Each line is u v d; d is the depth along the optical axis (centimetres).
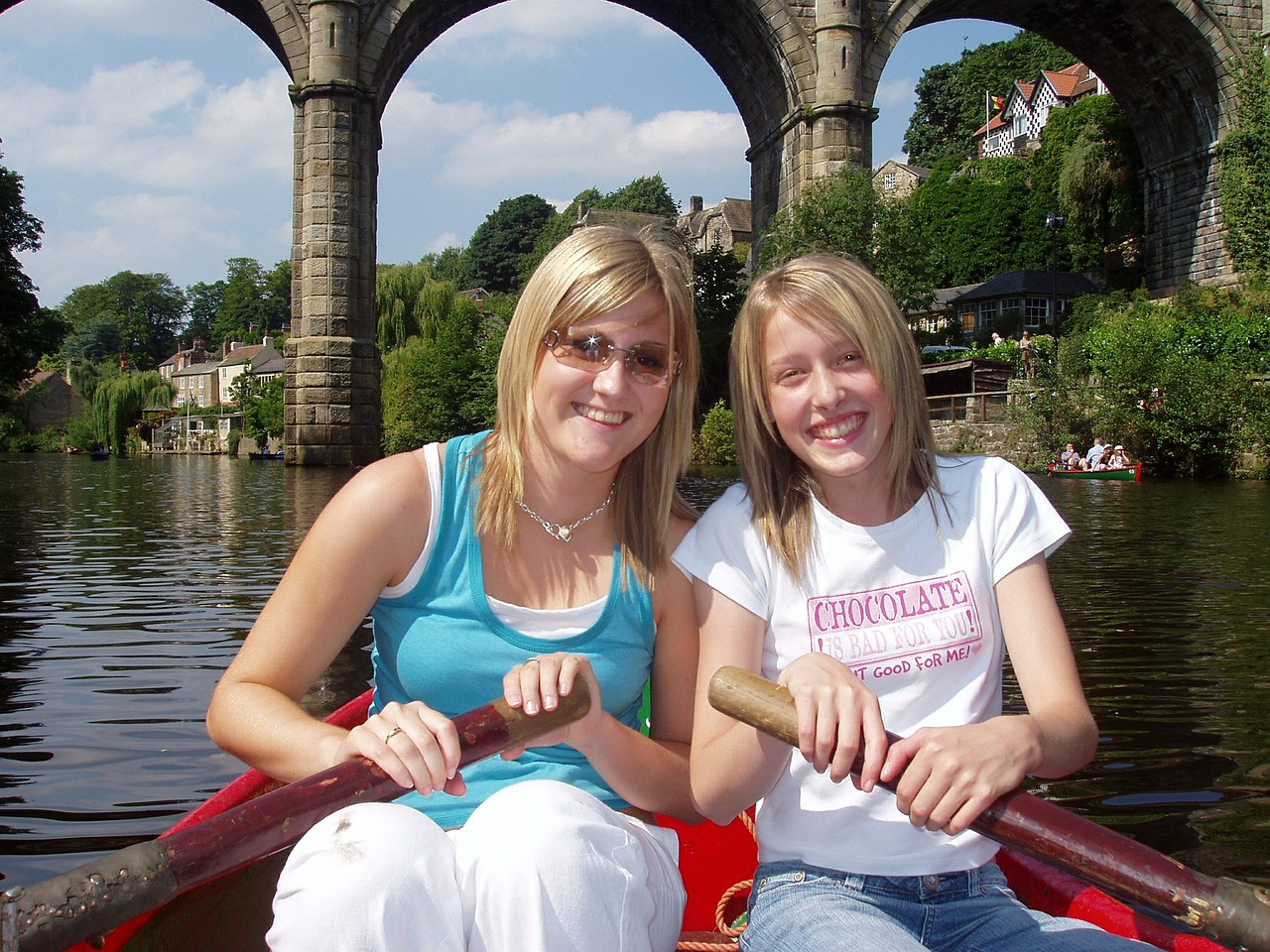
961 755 167
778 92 3128
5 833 388
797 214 3022
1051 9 3344
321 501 1898
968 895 203
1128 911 209
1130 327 2842
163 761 466
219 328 12219
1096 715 531
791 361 212
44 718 528
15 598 865
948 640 213
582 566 228
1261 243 3288
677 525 238
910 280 3142
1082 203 4400
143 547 1202
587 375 211
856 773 173
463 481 223
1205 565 1040
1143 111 3612
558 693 186
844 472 212
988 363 3547
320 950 152
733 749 204
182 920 207
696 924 268
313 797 165
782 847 211
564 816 170
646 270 215
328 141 2784
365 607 219
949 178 6744
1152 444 2720
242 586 925
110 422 7938
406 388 4281
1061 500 1900
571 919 162
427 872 158
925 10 3058
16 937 138
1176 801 413
